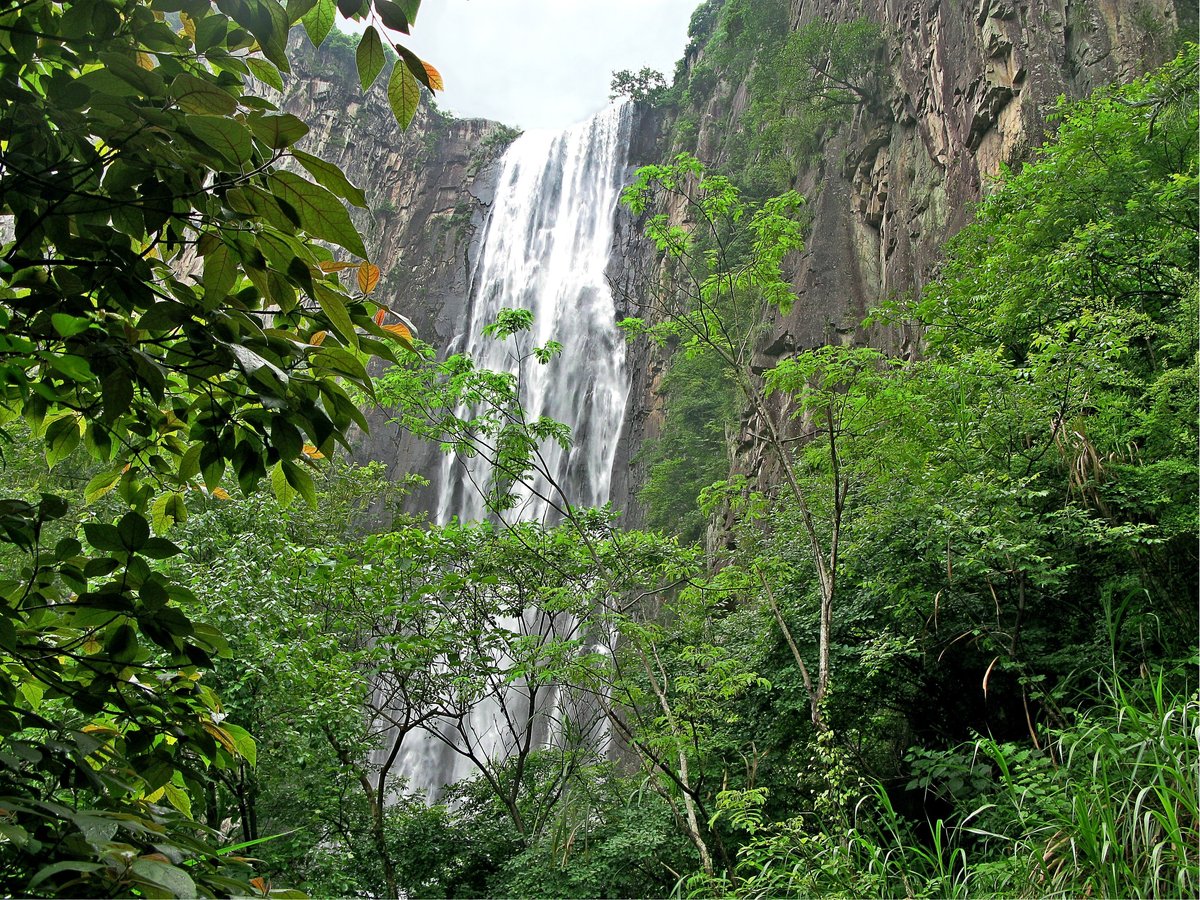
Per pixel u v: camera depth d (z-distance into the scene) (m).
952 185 19.31
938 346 11.40
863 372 8.30
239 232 1.64
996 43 18.34
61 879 1.46
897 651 7.46
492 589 10.75
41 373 1.80
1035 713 8.07
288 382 1.72
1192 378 7.28
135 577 1.76
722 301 14.16
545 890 8.75
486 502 8.77
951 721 8.72
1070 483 7.21
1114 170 10.45
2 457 1.95
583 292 37.88
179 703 2.02
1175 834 3.98
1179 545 7.18
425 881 10.25
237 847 1.98
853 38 24.33
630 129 43.66
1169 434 7.38
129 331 1.66
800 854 6.26
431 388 8.20
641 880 8.83
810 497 9.92
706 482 25.44
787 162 28.97
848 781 8.03
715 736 9.16
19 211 1.55
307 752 8.41
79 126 1.48
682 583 10.75
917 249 20.20
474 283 44.16
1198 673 6.30
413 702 11.25
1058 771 5.21
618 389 34.84
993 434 7.72
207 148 1.48
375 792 10.20
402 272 46.78
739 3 35.59
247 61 1.71
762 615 10.13
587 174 44.16
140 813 1.73
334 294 1.62
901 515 8.06
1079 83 16.73
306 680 8.25
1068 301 9.15
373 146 53.34
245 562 8.36
